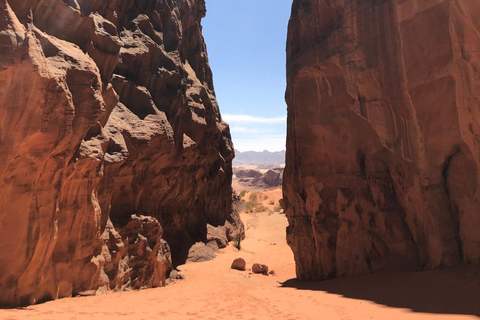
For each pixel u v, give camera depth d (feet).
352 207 37.06
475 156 25.25
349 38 35.17
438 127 27.63
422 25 28.14
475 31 24.20
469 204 25.72
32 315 19.53
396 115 31.50
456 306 19.53
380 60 31.89
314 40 42.24
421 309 20.01
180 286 45.34
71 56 27.48
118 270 37.96
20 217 23.27
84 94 28.09
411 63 29.04
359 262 35.01
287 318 21.13
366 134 36.81
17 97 21.79
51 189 25.85
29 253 23.58
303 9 45.11
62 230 29.12
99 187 37.60
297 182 45.32
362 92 34.14
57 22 29.89
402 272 29.32
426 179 28.40
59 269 28.53
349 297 26.17
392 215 33.27
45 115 23.27
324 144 41.32
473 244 25.03
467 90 25.38
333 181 40.01
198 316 22.67
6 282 22.44
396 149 31.45
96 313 22.24
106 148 36.63
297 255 45.62
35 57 22.33
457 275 23.73
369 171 36.27
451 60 26.30
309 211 43.34
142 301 29.60
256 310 24.73
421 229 29.89
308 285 36.81
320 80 41.52
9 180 22.52
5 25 21.49
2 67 20.85
